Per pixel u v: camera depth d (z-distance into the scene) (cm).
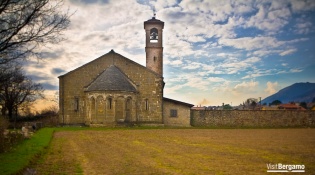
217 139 3703
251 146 3003
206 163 2055
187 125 6319
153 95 5950
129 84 5816
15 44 1609
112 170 1836
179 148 2827
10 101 7175
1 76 2372
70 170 1842
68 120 5747
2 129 2630
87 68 5866
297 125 6606
